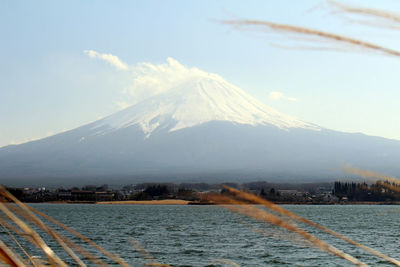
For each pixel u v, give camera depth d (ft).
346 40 5.20
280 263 148.77
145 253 9.78
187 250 182.70
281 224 6.94
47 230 7.43
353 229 327.06
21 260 6.52
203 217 556.92
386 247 194.80
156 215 620.49
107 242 209.26
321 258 157.07
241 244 206.08
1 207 6.68
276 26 5.25
